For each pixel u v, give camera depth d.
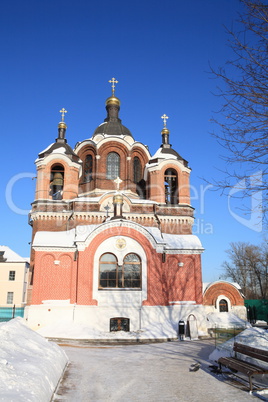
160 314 25.44
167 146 37.81
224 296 35.94
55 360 10.25
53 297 25.98
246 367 9.32
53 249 26.78
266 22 8.44
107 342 21.44
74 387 9.12
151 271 26.22
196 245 28.34
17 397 5.74
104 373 10.94
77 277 25.97
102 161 36.59
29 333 11.64
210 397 8.42
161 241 26.98
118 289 25.75
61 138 36.59
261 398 8.29
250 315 45.16
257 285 62.75
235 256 60.38
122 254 26.47
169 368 11.83
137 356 14.61
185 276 27.47
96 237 26.56
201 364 12.55
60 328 23.39
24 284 50.16
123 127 40.62
